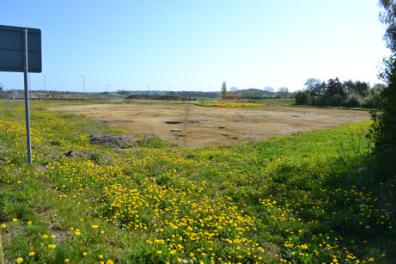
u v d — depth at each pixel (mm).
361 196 9984
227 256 6250
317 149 18859
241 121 40656
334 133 27484
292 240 7336
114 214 7438
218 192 10711
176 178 11523
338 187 11102
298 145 20703
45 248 5109
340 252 6965
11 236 5500
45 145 15188
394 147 11258
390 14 18484
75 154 13500
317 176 12438
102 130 27031
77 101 91500
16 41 8906
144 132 27328
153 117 42000
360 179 11336
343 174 12023
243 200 9922
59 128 26625
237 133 29109
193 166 13641
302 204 9688
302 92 96188
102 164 12727
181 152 17844
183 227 7223
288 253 6730
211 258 5973
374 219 8508
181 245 6242
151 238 6379
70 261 4930
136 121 36344
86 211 7375
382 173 11344
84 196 8461
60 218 6559
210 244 6512
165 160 14180
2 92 127625
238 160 15609
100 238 5926
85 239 5719
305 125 38250
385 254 7113
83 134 23656
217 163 14836
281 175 12508
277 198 10094
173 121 37375
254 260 6281
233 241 6754
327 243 7340
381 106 11484
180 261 5559
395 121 11000
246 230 7586
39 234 5504
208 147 20703
